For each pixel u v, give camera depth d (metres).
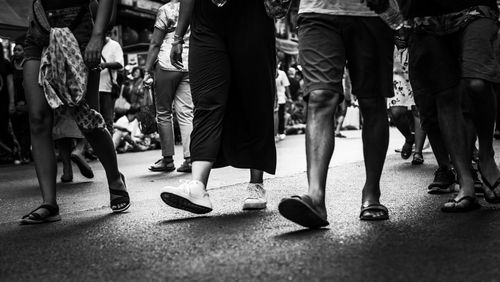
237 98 4.05
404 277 2.26
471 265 2.43
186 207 3.79
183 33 4.14
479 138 4.01
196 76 3.94
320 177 3.25
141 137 12.75
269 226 3.39
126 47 14.77
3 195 5.81
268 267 2.44
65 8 3.90
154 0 16.73
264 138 4.08
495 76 3.74
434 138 4.70
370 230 3.17
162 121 7.45
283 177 6.24
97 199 5.23
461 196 3.77
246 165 4.05
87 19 3.96
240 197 4.78
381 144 3.52
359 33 3.40
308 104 3.35
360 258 2.56
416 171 6.57
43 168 3.97
